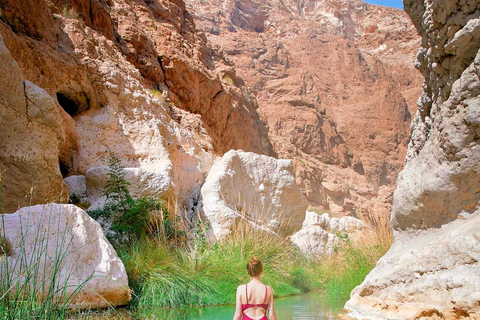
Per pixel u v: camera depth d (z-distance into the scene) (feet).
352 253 32.40
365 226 34.94
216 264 26.86
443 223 18.45
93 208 31.27
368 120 237.04
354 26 363.56
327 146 201.36
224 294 24.66
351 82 260.21
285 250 33.37
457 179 17.49
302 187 144.97
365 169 216.13
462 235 16.21
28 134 27.96
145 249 25.86
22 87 27.91
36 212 19.85
